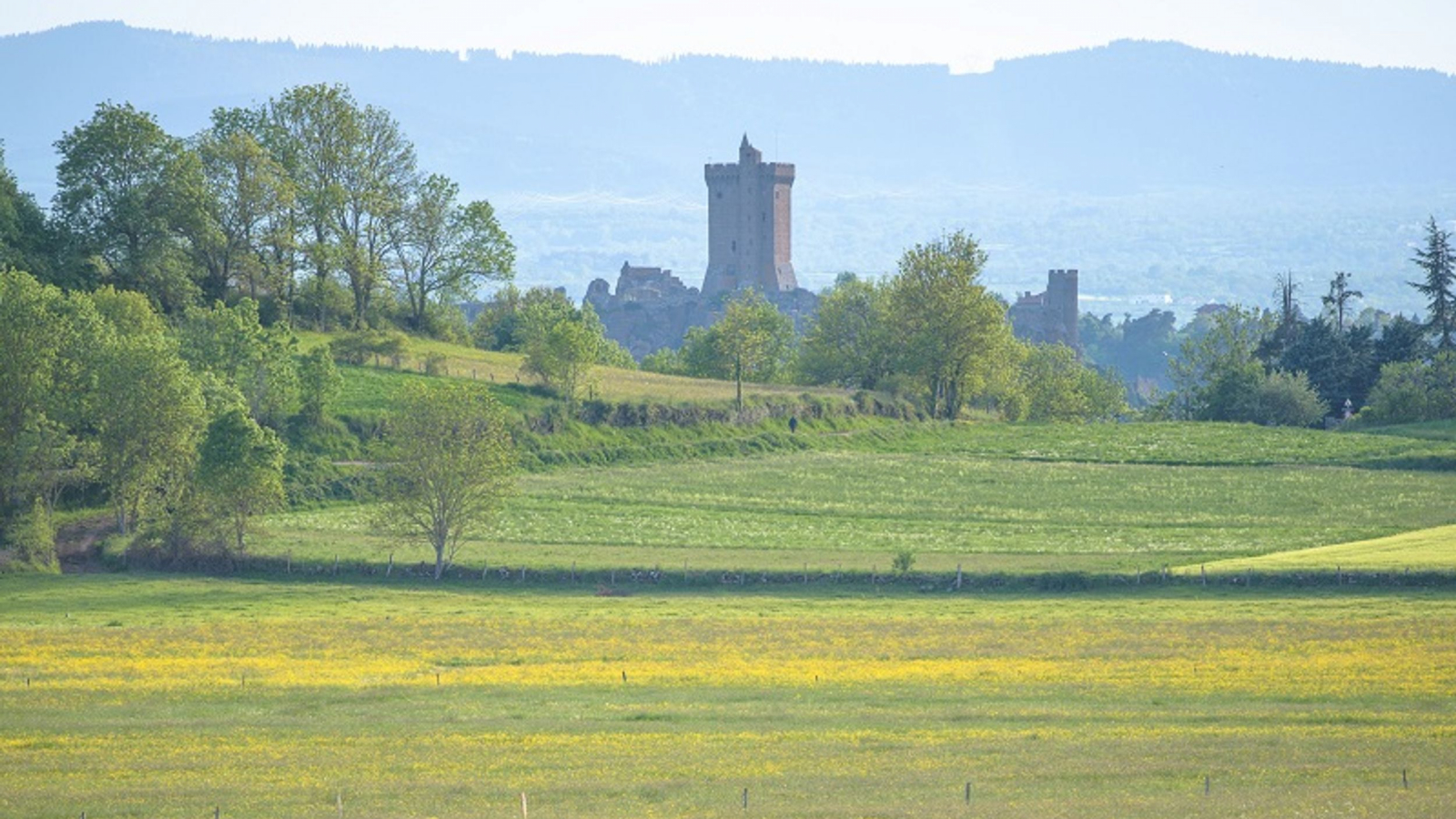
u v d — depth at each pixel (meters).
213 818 194.00
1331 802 195.38
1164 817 189.62
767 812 193.88
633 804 198.25
